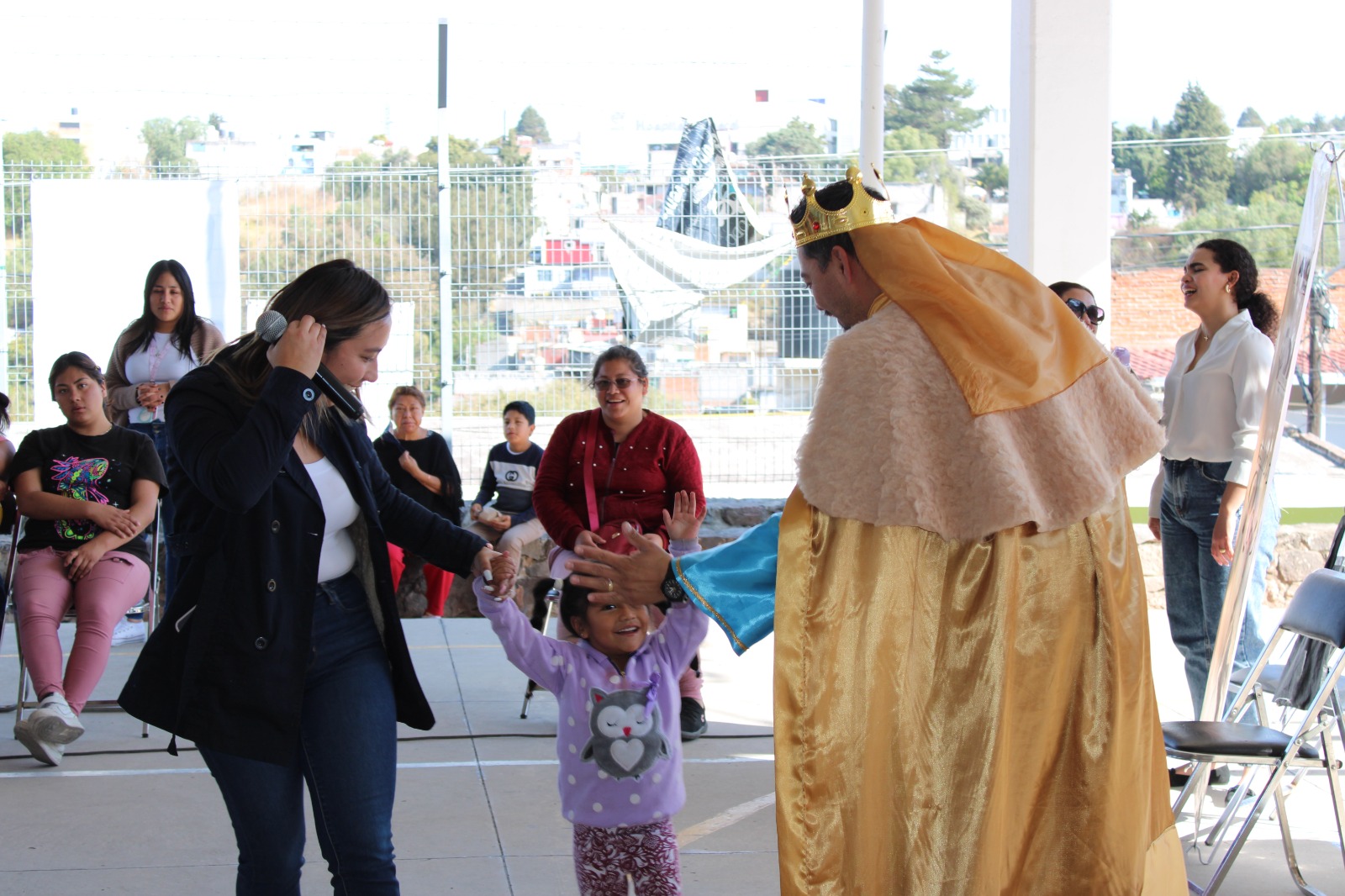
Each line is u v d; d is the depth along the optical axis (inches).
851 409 87.2
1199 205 1182.3
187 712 96.2
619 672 124.5
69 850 158.6
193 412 98.7
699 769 196.4
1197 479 190.7
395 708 105.0
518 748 205.3
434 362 345.7
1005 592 87.1
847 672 87.8
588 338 346.9
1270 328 192.9
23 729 186.7
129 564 208.4
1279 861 158.6
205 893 145.8
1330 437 494.9
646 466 204.1
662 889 123.3
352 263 106.0
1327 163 162.2
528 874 152.6
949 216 1198.9
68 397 210.5
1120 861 91.1
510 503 312.7
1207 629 191.8
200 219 345.7
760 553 97.8
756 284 347.6
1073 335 92.2
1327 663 154.3
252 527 98.5
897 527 87.2
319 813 100.4
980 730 87.5
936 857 87.9
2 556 287.4
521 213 344.2
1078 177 277.0
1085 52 275.7
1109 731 91.0
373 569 106.4
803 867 88.0
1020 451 87.7
